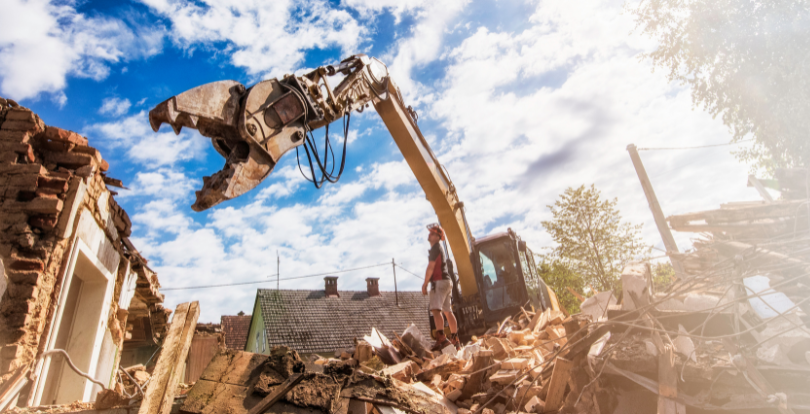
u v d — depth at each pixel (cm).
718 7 1060
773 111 1034
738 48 1055
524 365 490
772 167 1191
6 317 397
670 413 327
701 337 364
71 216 463
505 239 962
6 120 464
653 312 405
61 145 501
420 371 548
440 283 720
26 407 367
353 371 317
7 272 407
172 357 269
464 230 991
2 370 377
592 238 1848
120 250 696
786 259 404
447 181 991
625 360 368
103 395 308
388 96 830
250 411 272
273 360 306
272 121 506
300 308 2619
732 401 323
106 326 648
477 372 493
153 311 1045
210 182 472
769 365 332
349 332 2541
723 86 1120
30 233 432
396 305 2883
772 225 563
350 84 690
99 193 560
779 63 991
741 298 355
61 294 461
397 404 305
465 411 448
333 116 622
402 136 885
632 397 367
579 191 1914
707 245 534
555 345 543
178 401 293
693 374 344
